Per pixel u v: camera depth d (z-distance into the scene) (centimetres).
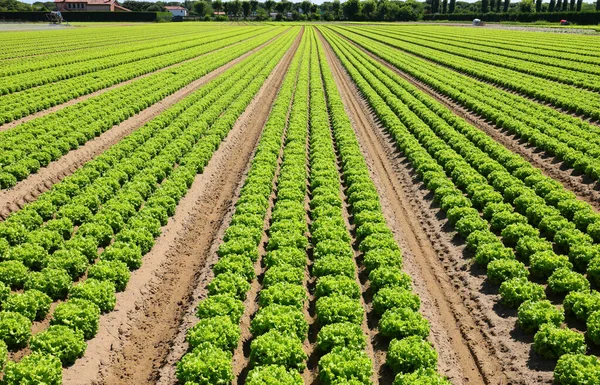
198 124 3725
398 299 1684
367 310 1795
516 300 1770
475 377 1520
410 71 6588
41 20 17200
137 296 1875
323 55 8525
